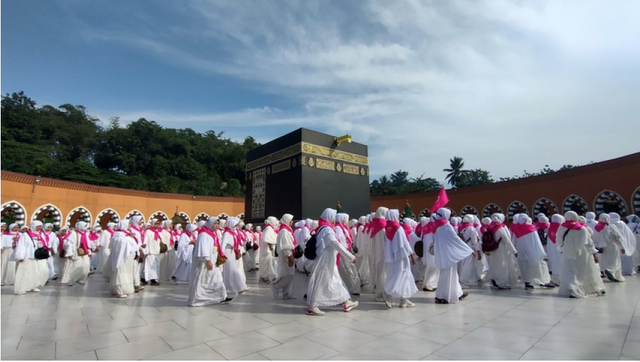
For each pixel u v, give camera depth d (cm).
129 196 2411
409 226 940
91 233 1330
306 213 1562
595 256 691
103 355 372
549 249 912
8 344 411
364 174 1861
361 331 454
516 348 378
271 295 755
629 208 1638
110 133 4228
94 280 1107
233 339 425
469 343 398
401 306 600
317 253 579
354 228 1125
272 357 361
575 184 1866
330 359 352
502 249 805
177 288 906
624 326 458
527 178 2105
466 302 641
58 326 495
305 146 1622
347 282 740
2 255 992
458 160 5578
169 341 420
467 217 898
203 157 4769
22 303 682
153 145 4247
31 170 3105
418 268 949
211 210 2811
